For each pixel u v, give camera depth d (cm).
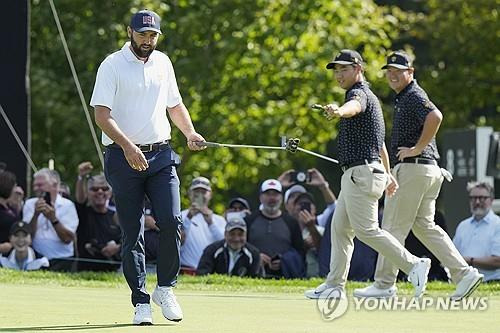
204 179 4528
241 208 4631
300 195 4419
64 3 7731
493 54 10338
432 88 10369
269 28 7825
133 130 2453
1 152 5091
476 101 10419
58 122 7644
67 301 2917
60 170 7644
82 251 4434
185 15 7875
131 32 2452
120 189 2453
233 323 2450
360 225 3036
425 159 3167
